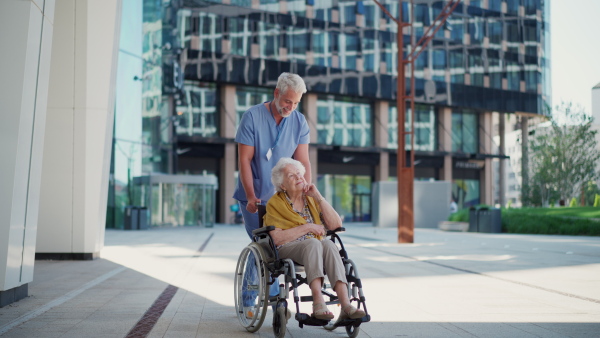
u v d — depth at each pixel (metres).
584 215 28.50
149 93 36.88
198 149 44.91
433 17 53.12
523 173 55.19
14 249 7.05
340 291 5.12
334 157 49.84
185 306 7.23
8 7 6.84
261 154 6.17
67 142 13.35
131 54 34.66
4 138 6.77
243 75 45.19
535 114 57.91
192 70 43.62
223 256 15.10
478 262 13.17
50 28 7.68
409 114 53.00
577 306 7.15
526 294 8.16
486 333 5.57
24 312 6.72
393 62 51.19
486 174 56.47
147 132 36.81
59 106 13.28
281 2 47.00
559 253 15.77
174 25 39.72
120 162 34.38
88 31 13.18
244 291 5.88
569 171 49.19
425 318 6.36
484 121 56.50
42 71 7.48
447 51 53.72
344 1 49.44
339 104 50.12
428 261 13.50
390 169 52.16
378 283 9.41
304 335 5.57
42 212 13.42
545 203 50.75
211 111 45.19
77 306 7.18
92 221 13.53
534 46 58.12
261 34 46.19
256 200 5.98
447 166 54.25
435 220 36.03
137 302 7.53
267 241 5.53
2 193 6.78
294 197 5.65
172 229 35.03
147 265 12.55
